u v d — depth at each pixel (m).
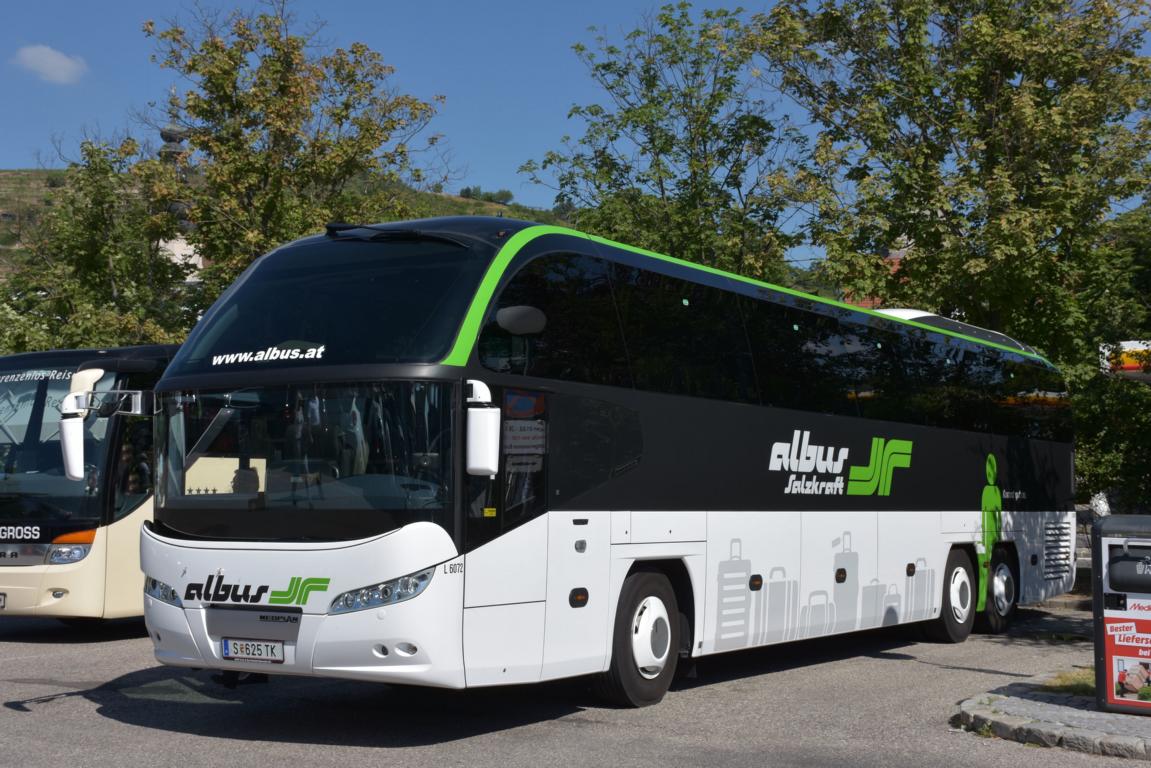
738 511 11.04
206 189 27.08
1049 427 18.30
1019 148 19.83
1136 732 8.12
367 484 7.94
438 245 8.88
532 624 8.54
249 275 9.38
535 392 8.79
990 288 19.20
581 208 25.67
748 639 11.07
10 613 13.96
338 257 9.10
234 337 8.90
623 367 9.80
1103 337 20.28
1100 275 20.12
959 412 15.61
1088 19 19.66
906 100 20.75
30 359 14.82
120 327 27.22
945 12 20.95
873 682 11.58
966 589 15.48
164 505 8.72
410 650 7.74
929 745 8.30
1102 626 8.88
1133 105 19.38
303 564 7.92
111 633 15.23
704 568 10.52
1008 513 16.67
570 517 8.99
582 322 9.45
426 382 8.05
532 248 9.09
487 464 7.87
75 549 13.95
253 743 8.12
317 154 27.38
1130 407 20.91
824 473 12.48
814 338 12.67
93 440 14.27
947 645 15.07
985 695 9.62
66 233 29.05
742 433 11.20
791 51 21.39
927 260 19.78
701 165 24.73
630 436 9.75
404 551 7.76
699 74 25.38
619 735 8.55
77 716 9.09
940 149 20.70
